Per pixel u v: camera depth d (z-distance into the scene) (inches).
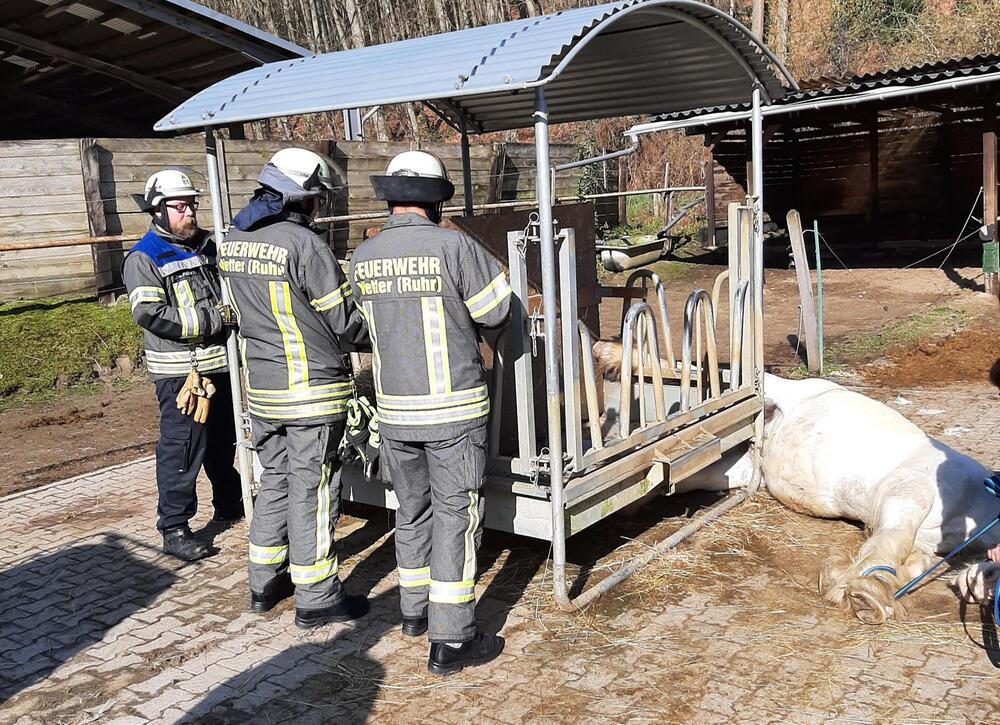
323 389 150.4
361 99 147.2
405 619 148.7
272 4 1077.1
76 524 214.2
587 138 925.8
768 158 722.8
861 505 175.3
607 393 211.6
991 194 461.1
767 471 195.6
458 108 220.5
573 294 146.2
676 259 657.0
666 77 200.4
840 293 494.0
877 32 1043.3
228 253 151.4
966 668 130.0
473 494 138.3
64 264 423.5
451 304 133.7
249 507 195.9
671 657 137.3
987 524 156.5
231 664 143.6
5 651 152.7
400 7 1131.9
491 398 156.3
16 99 570.3
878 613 142.6
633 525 189.9
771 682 129.0
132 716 130.5
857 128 701.9
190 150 456.8
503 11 1135.0
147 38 442.3
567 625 148.3
